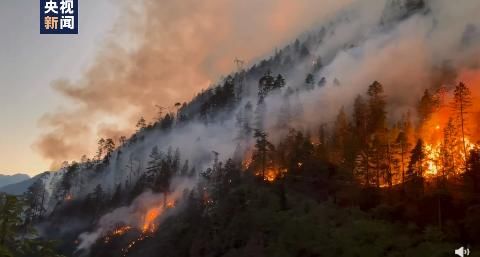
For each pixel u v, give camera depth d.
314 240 68.62
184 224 107.62
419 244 62.66
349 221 71.69
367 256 61.28
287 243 71.88
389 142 99.06
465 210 67.62
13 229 24.48
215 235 91.19
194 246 93.69
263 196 89.88
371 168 87.81
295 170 103.44
